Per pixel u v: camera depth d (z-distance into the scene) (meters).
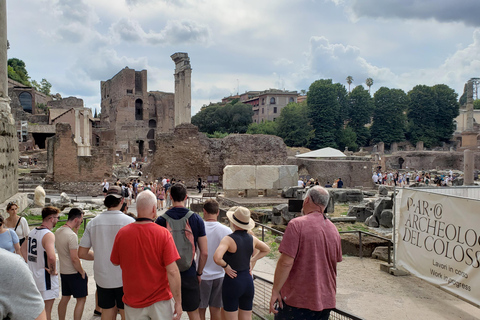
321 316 4.40
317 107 98.06
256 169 23.30
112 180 31.56
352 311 7.07
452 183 35.84
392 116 107.94
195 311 5.25
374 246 11.16
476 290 6.55
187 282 5.14
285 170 23.70
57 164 30.64
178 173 34.06
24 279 2.37
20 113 83.44
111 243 5.43
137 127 100.19
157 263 4.38
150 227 4.45
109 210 5.60
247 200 21.34
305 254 4.32
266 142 35.66
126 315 4.42
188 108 37.31
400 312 7.04
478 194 9.44
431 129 109.44
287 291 4.42
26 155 58.69
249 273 5.36
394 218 9.20
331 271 4.45
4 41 16.91
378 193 28.45
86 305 7.34
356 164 38.56
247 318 5.35
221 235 5.78
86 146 38.72
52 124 75.31
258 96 128.12
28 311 2.35
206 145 34.88
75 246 5.91
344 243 11.54
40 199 19.06
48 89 132.25
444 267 7.34
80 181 30.98
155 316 4.34
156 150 34.03
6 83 17.28
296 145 93.94
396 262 9.17
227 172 22.97
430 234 7.77
